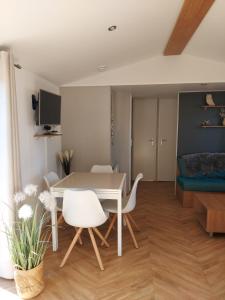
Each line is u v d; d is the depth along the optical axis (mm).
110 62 3686
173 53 3799
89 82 4230
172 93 5203
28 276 1953
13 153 2182
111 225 2998
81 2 1809
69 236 3076
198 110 4910
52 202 2322
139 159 6273
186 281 2168
